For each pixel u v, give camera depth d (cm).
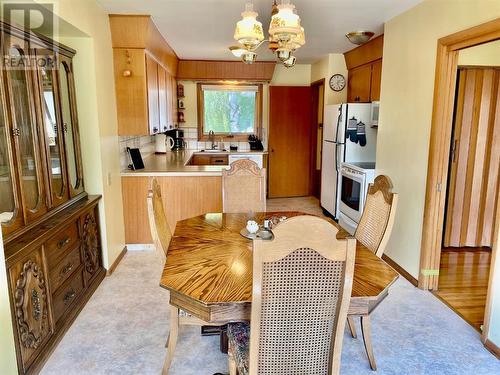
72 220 264
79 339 245
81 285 286
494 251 233
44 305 222
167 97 516
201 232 244
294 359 146
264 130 684
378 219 226
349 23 372
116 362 223
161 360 226
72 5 260
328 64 556
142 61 367
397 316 277
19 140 210
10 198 202
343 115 481
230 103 678
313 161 684
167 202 405
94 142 321
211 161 616
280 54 252
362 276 178
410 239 335
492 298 235
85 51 306
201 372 216
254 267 129
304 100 662
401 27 340
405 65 335
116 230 371
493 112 395
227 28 394
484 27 239
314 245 130
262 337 141
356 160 492
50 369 215
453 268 368
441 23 284
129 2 306
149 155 564
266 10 325
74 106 298
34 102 227
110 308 286
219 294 158
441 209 307
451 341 247
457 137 398
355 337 250
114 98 365
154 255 397
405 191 341
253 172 329
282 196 685
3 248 177
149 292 312
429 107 302
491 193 416
